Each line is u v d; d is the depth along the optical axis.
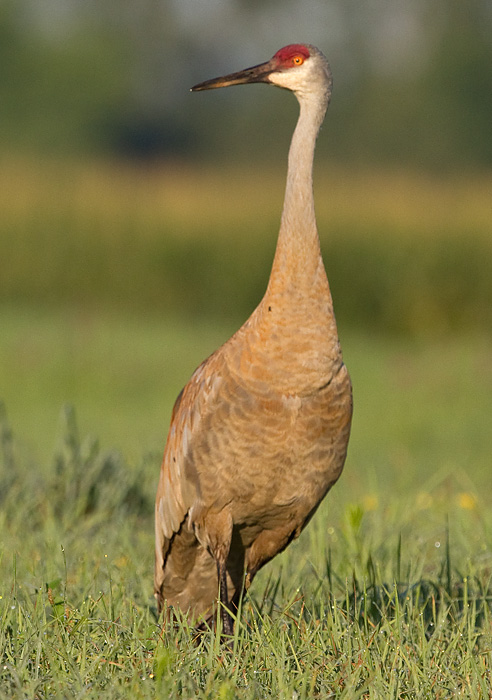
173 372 42.66
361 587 15.88
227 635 13.94
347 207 65.12
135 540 19.95
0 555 16.69
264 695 12.48
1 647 12.97
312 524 20.03
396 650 13.52
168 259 62.69
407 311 57.31
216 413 14.52
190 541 15.61
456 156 136.62
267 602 16.02
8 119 156.12
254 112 159.62
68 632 13.70
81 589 16.02
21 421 34.91
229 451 14.51
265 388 14.23
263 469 14.47
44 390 39.41
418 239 59.03
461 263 58.12
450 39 140.50
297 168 14.91
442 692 12.77
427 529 20.11
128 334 51.16
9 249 63.88
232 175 85.06
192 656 13.09
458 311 57.41
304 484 14.69
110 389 39.81
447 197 68.62
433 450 31.84
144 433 32.34
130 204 67.00
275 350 14.20
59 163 87.56
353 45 147.50
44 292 63.56
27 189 68.88
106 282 63.25
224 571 14.95
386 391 40.03
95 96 160.25
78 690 12.16
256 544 15.57
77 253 63.62
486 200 66.62
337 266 58.91
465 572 16.88
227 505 14.80
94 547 18.59
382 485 26.05
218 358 14.80
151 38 168.50
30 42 161.12
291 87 15.53
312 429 14.38
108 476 21.97
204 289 62.03
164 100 167.00
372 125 140.00
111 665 12.94
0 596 14.82
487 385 40.75
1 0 159.75
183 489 15.09
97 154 159.75
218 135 161.12
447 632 14.86
